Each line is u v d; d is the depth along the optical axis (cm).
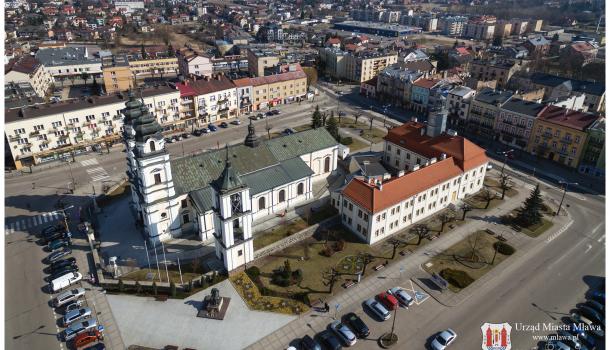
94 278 7306
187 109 14438
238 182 6788
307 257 7869
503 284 7300
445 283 7131
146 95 13362
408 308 6775
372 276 7438
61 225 8762
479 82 16725
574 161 11738
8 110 11538
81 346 6012
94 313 6594
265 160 9312
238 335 6244
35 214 9281
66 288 7081
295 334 6275
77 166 11631
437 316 6631
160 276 7312
